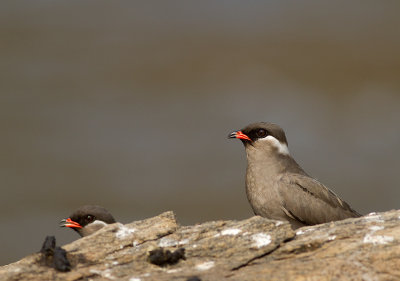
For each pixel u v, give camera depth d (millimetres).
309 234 8898
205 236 8930
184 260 8445
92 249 8688
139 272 8188
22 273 8086
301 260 8312
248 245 8648
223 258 8445
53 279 8016
